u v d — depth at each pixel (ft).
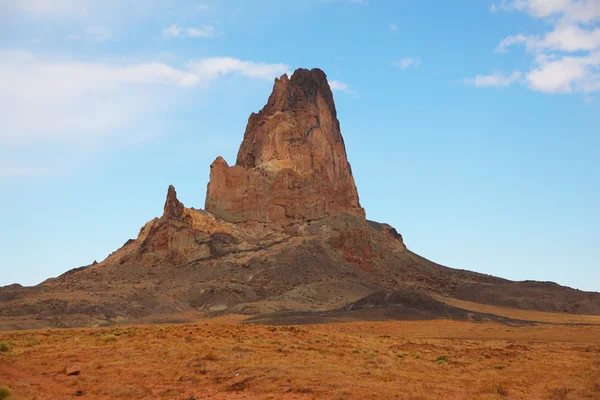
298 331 292.81
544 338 384.88
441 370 192.34
